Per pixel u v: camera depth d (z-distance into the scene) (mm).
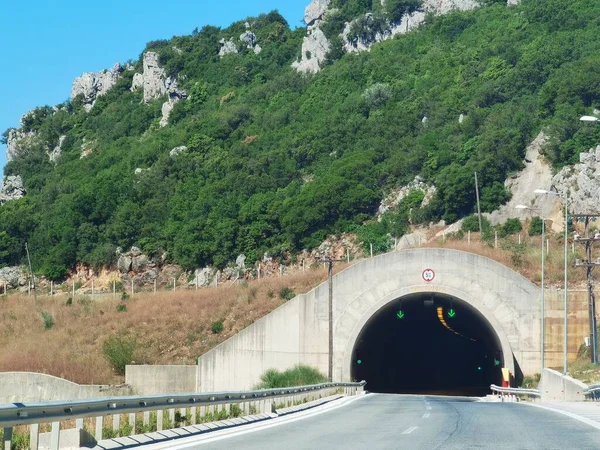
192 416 26453
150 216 122188
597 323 67062
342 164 118062
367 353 79125
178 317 82000
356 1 175250
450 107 124688
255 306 80000
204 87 166500
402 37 161500
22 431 22375
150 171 133875
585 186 92812
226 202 117000
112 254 118875
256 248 110750
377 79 145000
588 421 28078
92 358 79062
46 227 130375
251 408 33281
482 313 67312
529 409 36219
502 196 102812
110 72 194000
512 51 132250
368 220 109500
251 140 137750
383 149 120812
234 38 183375
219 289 85688
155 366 71438
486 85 124375
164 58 181750
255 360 70500
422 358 95875
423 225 105438
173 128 155250
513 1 157750
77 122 183125
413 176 112625
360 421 29344
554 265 75688
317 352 69750
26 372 71062
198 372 71188
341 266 81625
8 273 125250
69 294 100500
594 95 108938
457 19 156500
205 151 136125
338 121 132500
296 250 108812
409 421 29016
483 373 90375
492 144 107250
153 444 21688
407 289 69188
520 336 67000
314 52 167125
